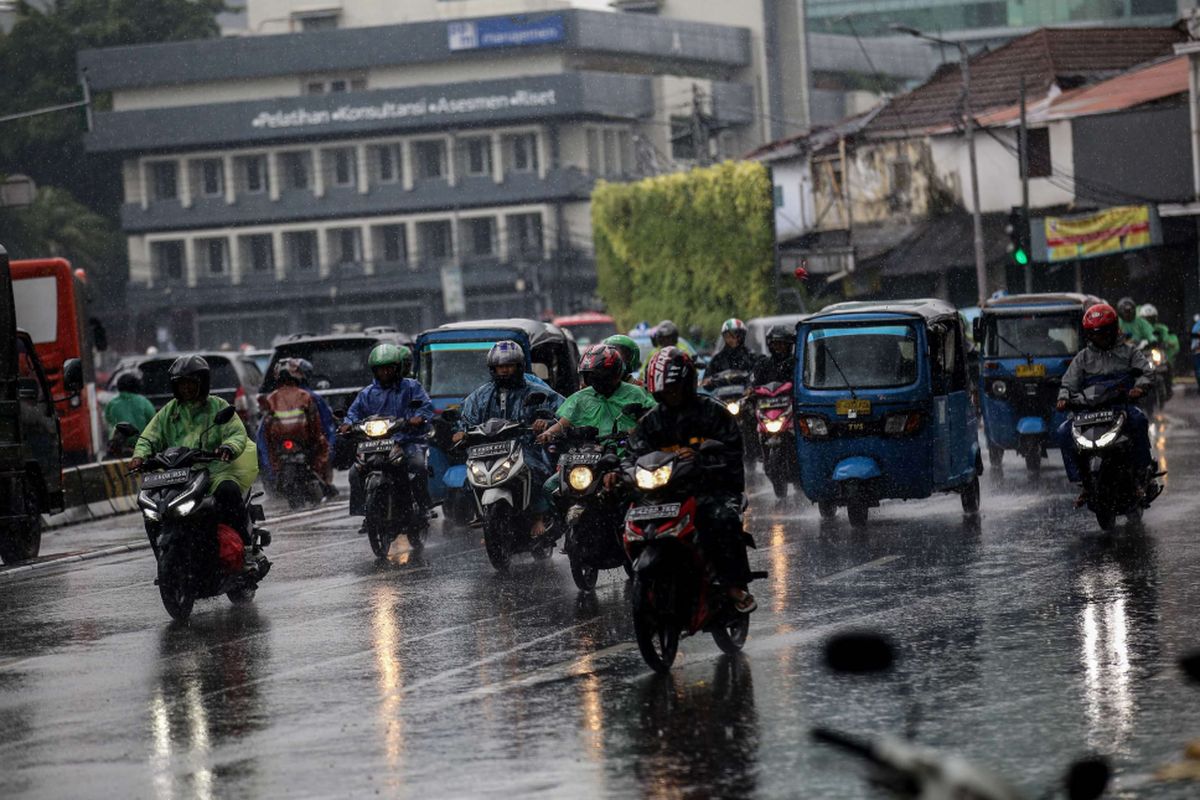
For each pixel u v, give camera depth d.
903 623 14.79
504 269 150.50
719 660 13.38
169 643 15.71
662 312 102.81
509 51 152.00
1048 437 29.53
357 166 153.62
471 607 17.06
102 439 50.69
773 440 27.61
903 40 188.38
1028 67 86.38
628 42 154.50
